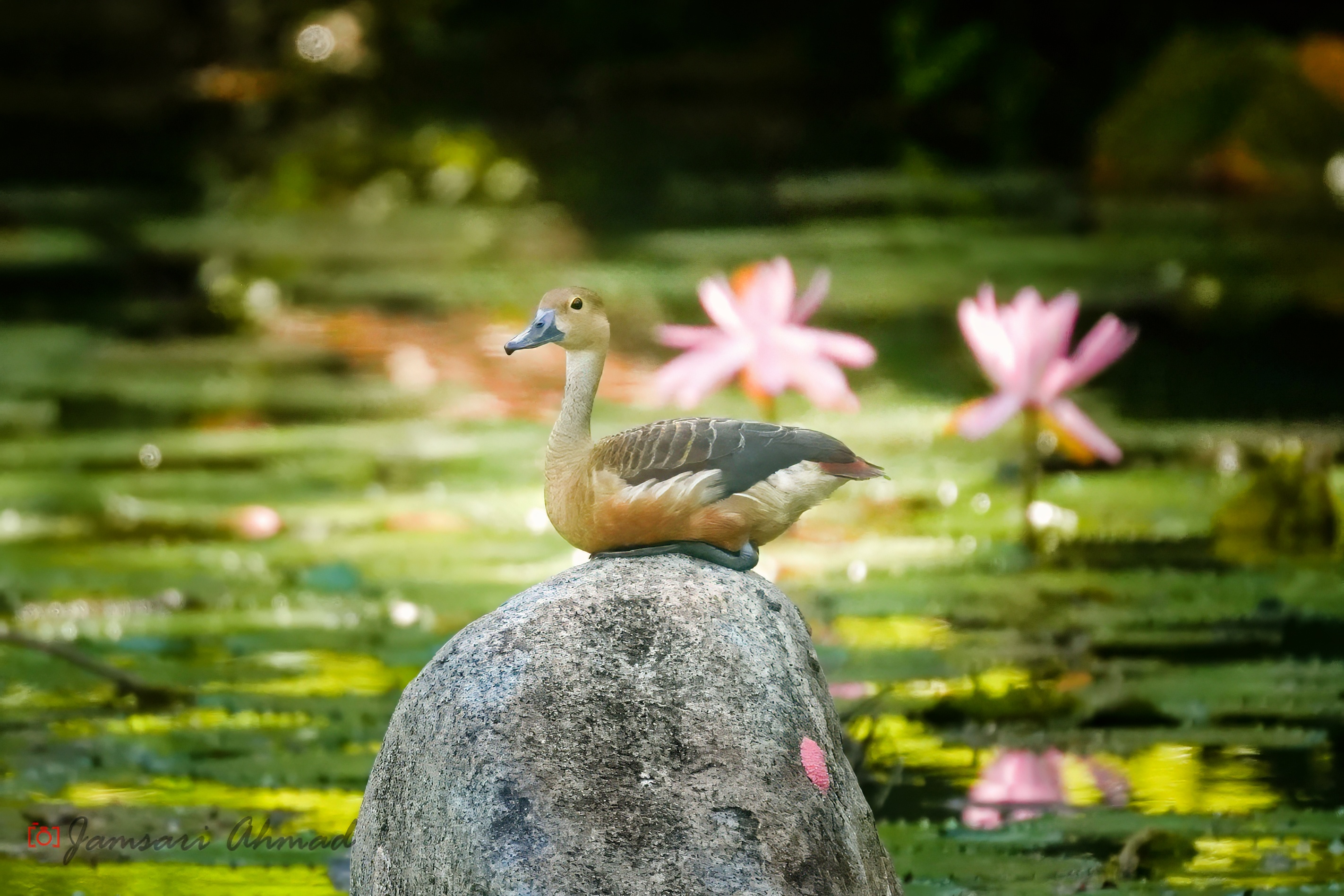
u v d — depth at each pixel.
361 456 13.55
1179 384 16.05
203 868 6.29
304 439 14.15
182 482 12.85
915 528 11.32
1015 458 13.07
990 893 6.03
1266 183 25.12
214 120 33.34
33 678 8.69
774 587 5.34
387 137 32.12
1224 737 7.70
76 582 10.22
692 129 33.12
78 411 15.50
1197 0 28.97
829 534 11.20
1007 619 9.31
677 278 22.30
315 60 33.06
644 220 28.16
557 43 34.25
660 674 4.84
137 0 33.97
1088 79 30.06
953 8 30.45
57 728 7.95
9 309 21.98
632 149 32.56
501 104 33.62
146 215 29.55
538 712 4.74
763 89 33.66
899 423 14.34
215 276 23.47
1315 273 21.42
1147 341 18.38
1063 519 11.39
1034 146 30.53
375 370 17.42
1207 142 25.78
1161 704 8.06
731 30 34.38
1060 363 8.95
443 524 11.60
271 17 33.81
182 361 17.97
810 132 33.06
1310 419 14.29
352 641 9.18
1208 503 11.73
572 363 5.62
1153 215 25.22
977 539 11.00
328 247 25.80
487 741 4.71
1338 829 6.61
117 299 22.81
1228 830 6.62
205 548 11.05
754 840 4.60
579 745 4.70
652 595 5.02
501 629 4.98
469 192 30.39
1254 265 21.92
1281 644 8.92
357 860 5.06
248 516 11.82
